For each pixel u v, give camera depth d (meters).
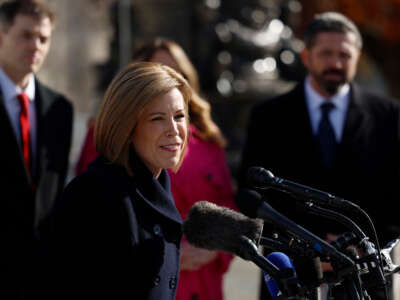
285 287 3.63
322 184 7.76
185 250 6.77
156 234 4.52
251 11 25.41
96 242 4.26
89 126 8.44
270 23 25.81
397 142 8.00
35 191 7.59
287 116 8.05
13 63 7.61
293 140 7.92
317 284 3.74
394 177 7.95
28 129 7.71
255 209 3.78
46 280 4.23
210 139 7.61
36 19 7.64
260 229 3.98
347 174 7.72
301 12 29.67
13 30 7.54
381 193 7.86
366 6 29.61
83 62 24.75
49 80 23.95
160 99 4.52
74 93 24.25
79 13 24.97
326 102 8.05
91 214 4.28
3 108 7.33
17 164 7.36
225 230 3.83
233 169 20.67
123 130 4.45
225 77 24.19
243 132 23.55
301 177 7.81
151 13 23.81
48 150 7.91
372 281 4.02
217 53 24.56
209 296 7.11
